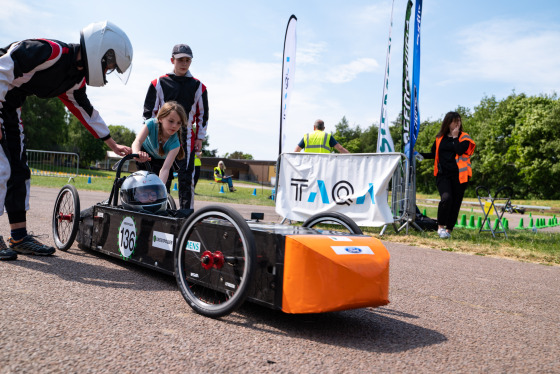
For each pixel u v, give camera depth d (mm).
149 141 4035
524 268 4781
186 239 2672
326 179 7082
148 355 1777
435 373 1823
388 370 1823
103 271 3266
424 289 3516
